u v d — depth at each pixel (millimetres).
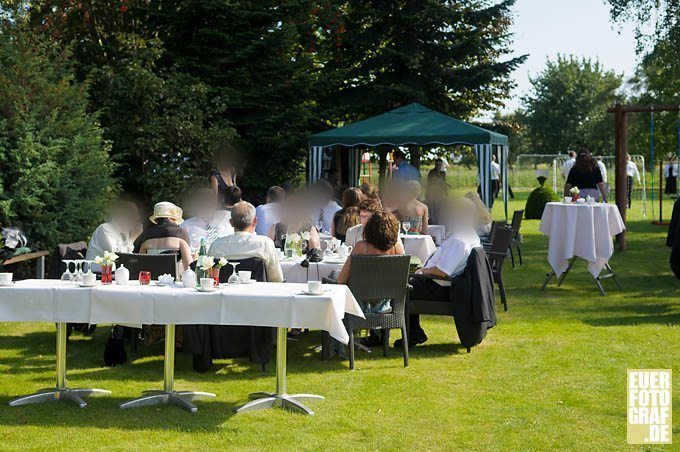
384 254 6391
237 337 6102
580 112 56656
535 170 40156
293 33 16344
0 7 12836
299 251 7609
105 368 6320
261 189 17297
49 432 4703
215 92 16016
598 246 10047
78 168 10695
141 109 14930
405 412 5137
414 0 20484
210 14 16312
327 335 6602
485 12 20969
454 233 6930
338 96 20391
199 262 5172
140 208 15555
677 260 9133
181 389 5684
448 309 6910
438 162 17797
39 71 10977
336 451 4375
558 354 6781
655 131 35531
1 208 9727
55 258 7113
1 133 9984
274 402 5277
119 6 16531
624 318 8398
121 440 4559
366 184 8836
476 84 20609
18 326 8008
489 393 5586
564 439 4594
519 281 11180
